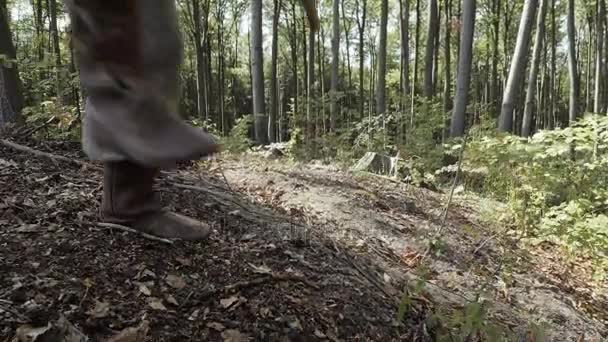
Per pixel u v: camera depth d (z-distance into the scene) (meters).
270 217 3.23
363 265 2.93
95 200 2.57
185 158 1.57
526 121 13.12
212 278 2.11
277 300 2.11
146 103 1.59
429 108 9.27
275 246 2.64
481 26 23.98
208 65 20.45
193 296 1.94
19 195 2.47
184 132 1.60
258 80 11.40
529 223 5.50
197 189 3.23
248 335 1.84
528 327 2.70
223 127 22.97
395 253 3.80
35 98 5.26
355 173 6.91
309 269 2.52
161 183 3.17
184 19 16.98
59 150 3.69
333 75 17.12
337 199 4.84
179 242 2.25
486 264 4.05
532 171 6.06
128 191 2.16
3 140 3.39
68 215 2.31
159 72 1.59
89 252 2.01
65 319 1.55
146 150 1.57
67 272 1.85
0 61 4.85
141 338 1.62
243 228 2.84
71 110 4.45
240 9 21.44
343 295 2.38
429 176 7.25
